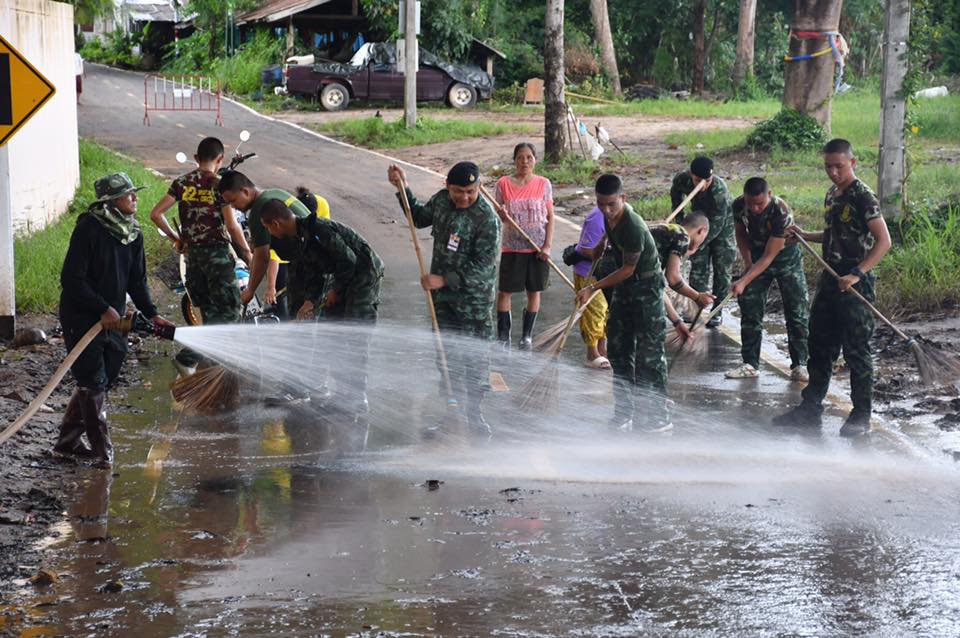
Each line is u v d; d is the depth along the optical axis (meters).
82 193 21.67
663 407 9.96
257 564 6.93
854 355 9.81
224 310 11.12
